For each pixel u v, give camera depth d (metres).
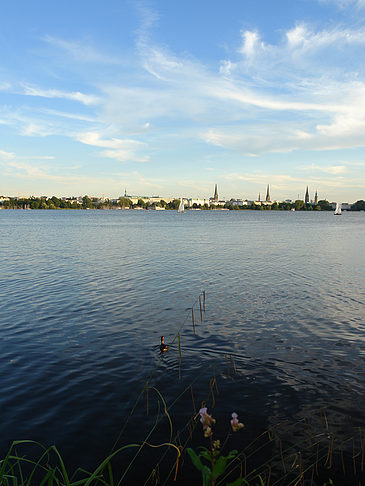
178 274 30.83
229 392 11.34
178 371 12.75
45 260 39.03
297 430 9.47
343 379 12.22
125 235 74.88
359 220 186.38
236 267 34.47
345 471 8.08
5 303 21.62
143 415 10.09
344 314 19.58
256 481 7.84
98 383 11.85
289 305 21.31
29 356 13.98
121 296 23.30
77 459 8.42
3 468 6.07
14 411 10.22
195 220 170.38
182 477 7.96
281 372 12.70
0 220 158.25
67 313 19.67
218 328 17.30
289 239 67.06
